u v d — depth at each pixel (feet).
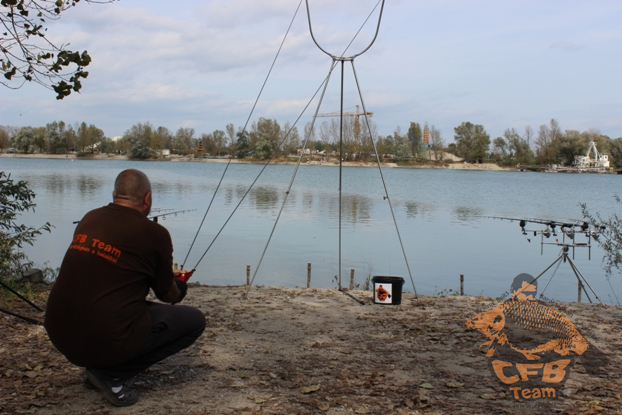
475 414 12.92
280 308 23.57
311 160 392.88
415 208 110.11
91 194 114.52
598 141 343.26
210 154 428.15
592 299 40.86
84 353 11.96
